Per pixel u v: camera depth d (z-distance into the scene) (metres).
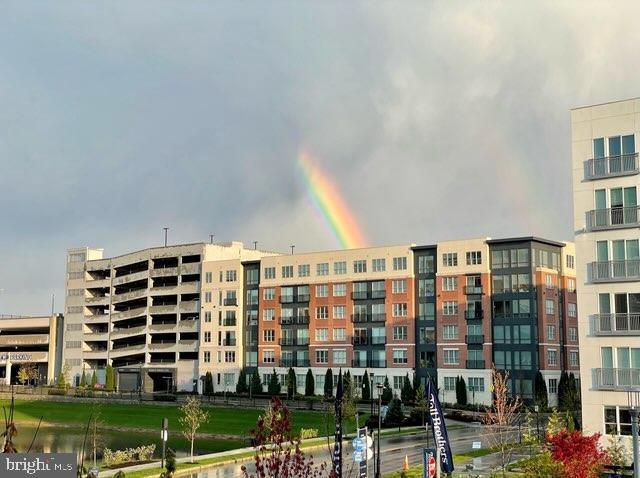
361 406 104.69
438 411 36.78
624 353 46.47
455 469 48.88
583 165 49.47
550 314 105.88
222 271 138.25
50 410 108.62
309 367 124.00
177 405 113.44
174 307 144.50
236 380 133.00
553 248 109.06
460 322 108.81
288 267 129.62
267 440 24.53
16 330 179.75
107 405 115.19
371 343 117.81
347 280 121.94
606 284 47.69
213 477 47.09
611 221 47.97
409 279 115.25
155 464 52.66
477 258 108.62
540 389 98.06
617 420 45.97
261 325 131.38
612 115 48.78
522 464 42.62
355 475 47.44
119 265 158.38
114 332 156.75
